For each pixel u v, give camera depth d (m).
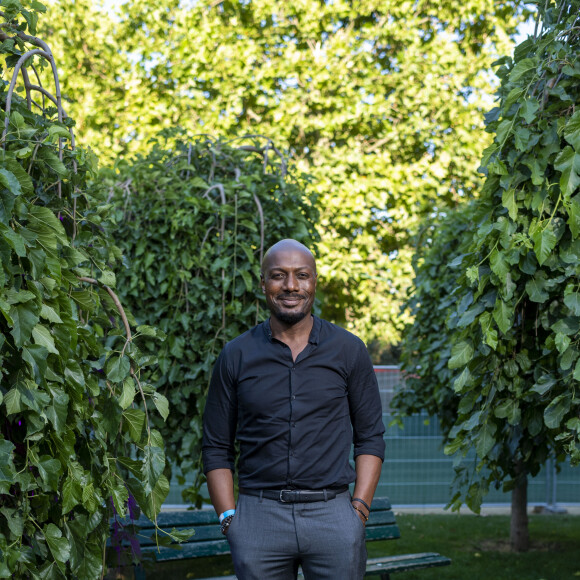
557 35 2.38
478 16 9.26
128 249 3.58
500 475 2.97
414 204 8.81
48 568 1.86
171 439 3.62
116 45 9.07
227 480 2.29
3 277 1.60
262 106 9.41
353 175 8.38
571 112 2.41
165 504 7.00
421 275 5.51
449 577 5.03
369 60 9.04
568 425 2.29
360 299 8.66
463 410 2.66
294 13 9.01
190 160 3.83
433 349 5.05
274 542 2.13
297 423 2.15
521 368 2.64
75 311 2.02
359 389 2.28
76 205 2.27
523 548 5.79
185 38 8.84
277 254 2.24
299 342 2.25
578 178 2.23
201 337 3.59
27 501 1.80
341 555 2.11
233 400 2.28
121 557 2.57
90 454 2.03
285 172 3.90
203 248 3.53
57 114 2.20
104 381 2.16
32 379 1.76
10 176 1.62
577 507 7.68
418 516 7.16
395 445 7.80
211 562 5.59
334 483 2.15
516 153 2.44
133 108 8.88
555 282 2.39
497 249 2.46
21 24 2.11
